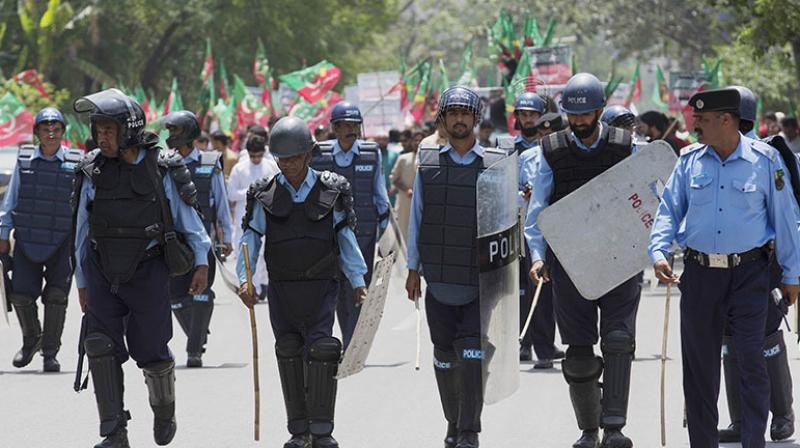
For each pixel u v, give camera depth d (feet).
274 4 403.75
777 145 54.44
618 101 238.27
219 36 404.77
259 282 123.13
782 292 52.44
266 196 55.47
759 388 52.26
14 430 64.95
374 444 61.41
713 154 52.19
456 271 55.88
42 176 83.71
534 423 66.03
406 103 222.89
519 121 86.84
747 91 53.31
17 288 84.07
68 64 356.59
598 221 56.70
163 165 56.03
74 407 71.15
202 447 60.75
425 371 82.43
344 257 56.24
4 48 351.87
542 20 408.67
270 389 76.64
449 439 57.47
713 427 53.26
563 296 57.52
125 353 56.49
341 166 84.02
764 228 51.90
